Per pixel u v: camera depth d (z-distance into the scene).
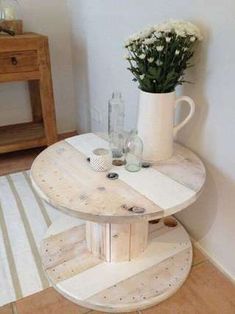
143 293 1.15
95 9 1.90
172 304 1.16
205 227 1.38
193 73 1.23
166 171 1.17
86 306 1.13
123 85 1.80
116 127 1.53
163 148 1.23
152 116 1.18
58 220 1.57
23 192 1.87
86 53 2.20
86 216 0.94
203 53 1.16
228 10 1.02
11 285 1.24
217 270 1.31
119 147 1.32
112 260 1.28
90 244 1.31
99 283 1.19
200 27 1.15
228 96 1.11
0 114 2.44
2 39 1.80
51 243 1.40
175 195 1.02
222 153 1.19
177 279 1.22
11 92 2.41
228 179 1.19
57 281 1.20
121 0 1.61
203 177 1.13
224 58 1.08
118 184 1.08
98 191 1.04
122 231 1.21
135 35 1.15
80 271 1.24
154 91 1.17
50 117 2.15
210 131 1.23
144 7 1.44
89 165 1.20
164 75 1.13
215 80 1.14
